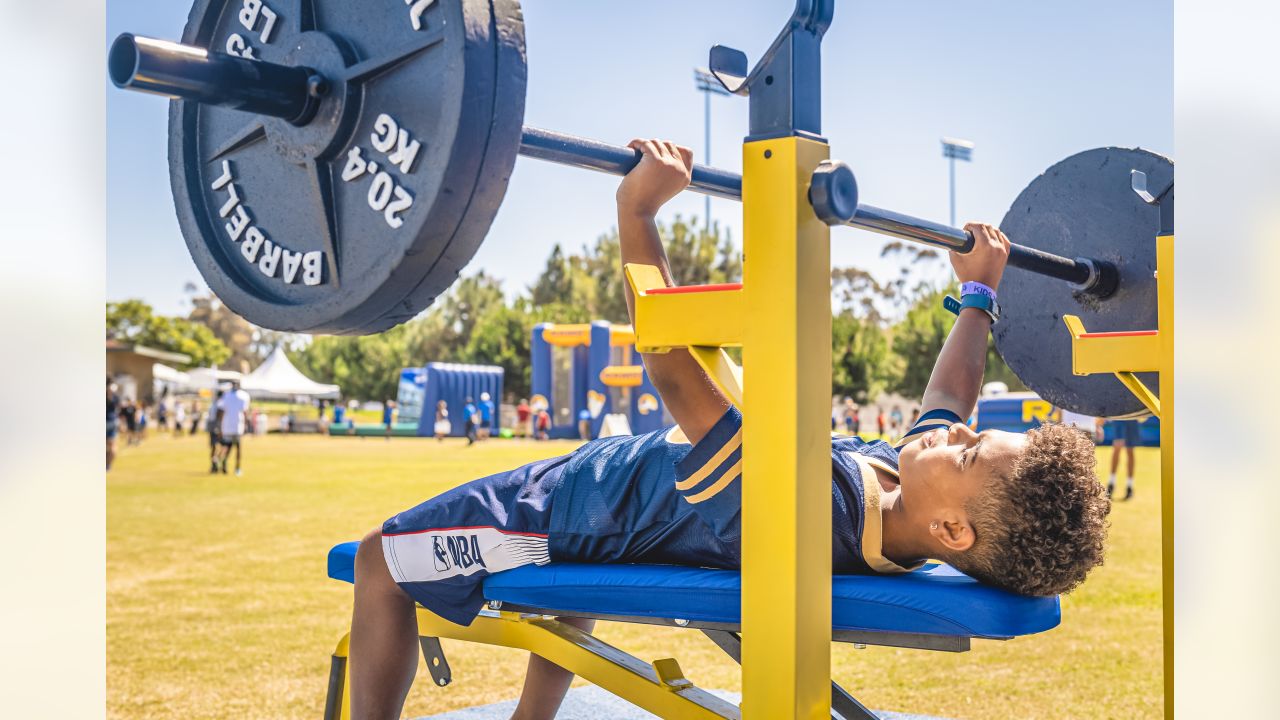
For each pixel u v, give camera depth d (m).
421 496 10.02
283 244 1.21
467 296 47.94
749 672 1.17
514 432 28.03
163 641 3.90
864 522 1.43
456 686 3.31
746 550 1.18
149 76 1.00
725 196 1.67
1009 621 1.26
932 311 34.69
